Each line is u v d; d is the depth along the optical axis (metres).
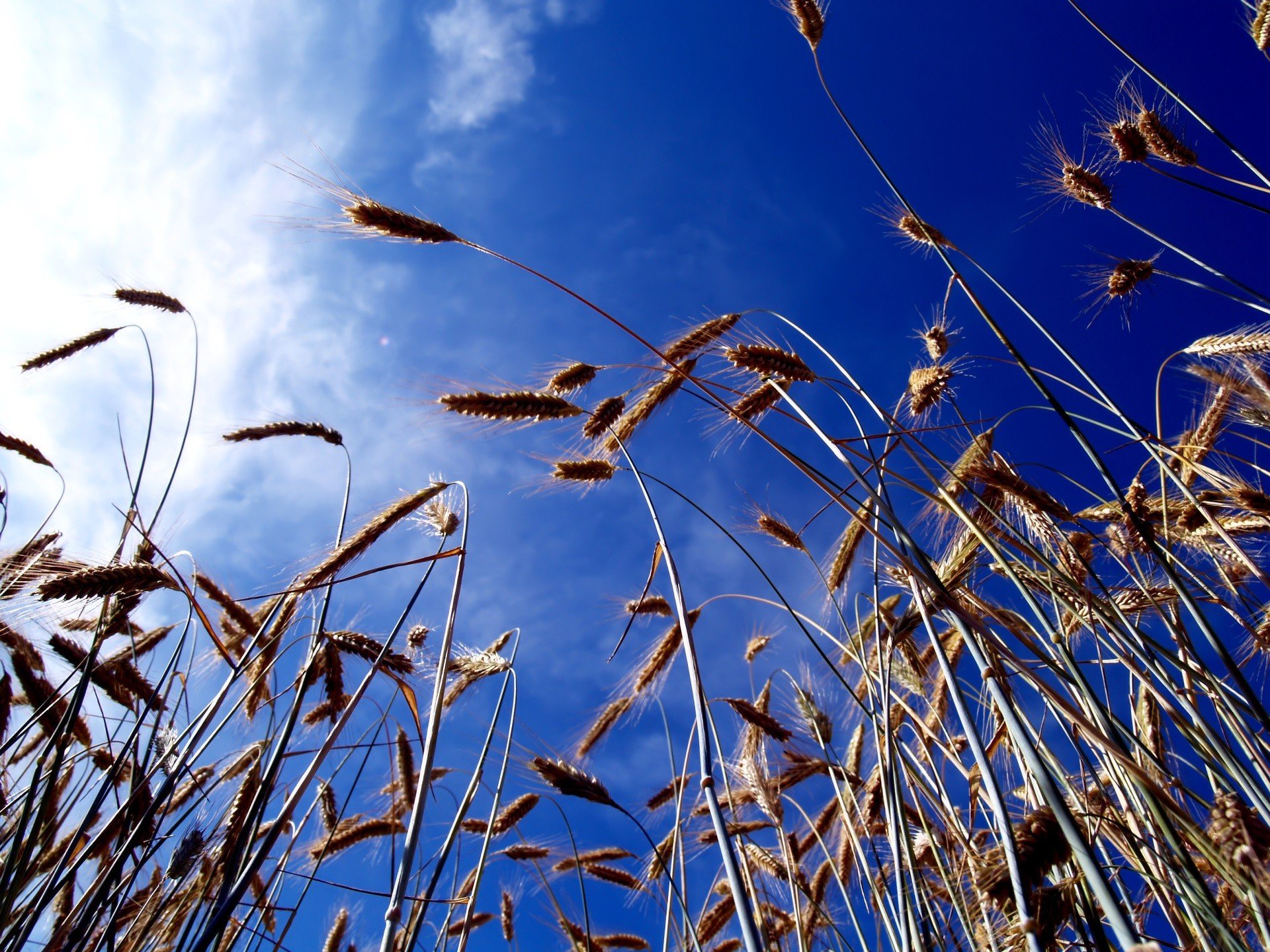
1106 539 0.57
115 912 0.50
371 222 0.55
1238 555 0.48
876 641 0.60
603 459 0.65
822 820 0.73
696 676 0.47
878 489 0.49
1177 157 0.63
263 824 0.64
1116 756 0.38
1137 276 0.62
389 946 0.46
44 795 0.51
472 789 0.57
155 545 0.57
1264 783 0.42
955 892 0.49
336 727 0.55
